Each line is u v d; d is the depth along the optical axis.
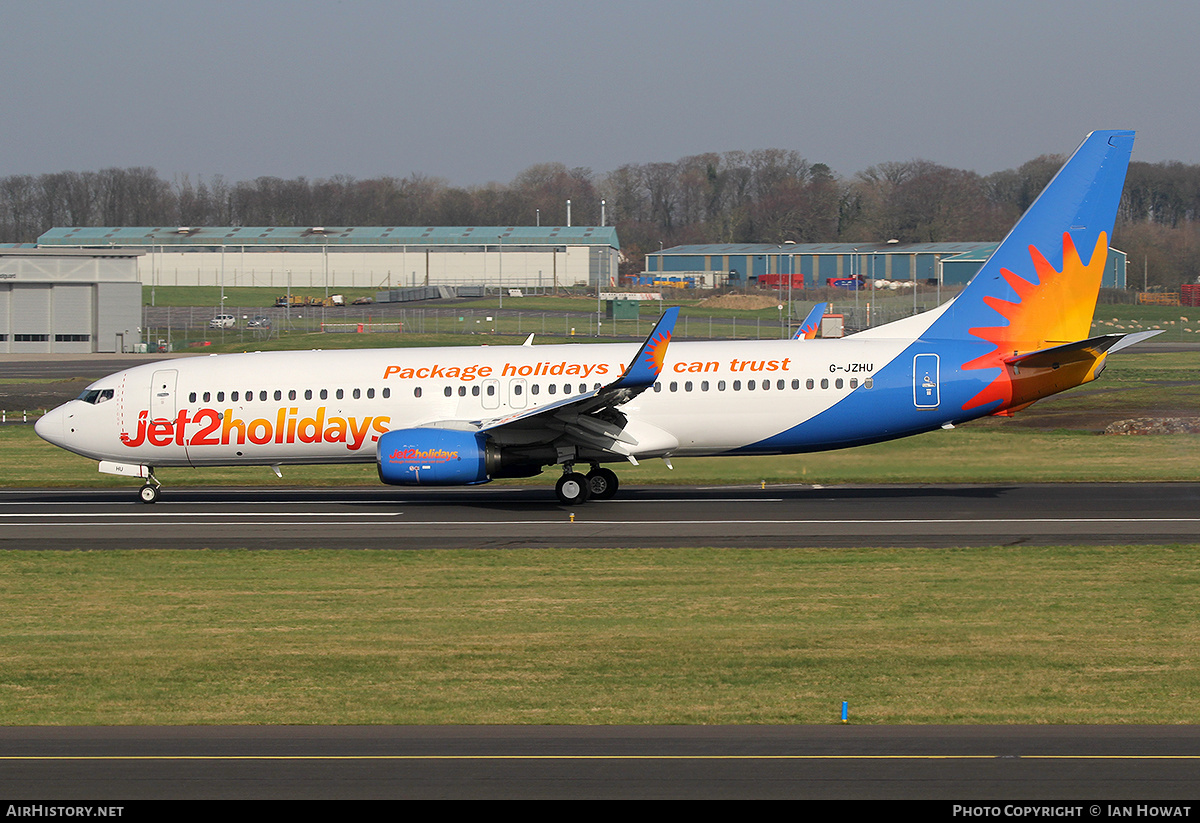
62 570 94.88
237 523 120.06
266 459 138.25
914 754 48.84
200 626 75.31
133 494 148.62
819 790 44.59
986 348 131.75
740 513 122.56
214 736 52.47
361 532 113.25
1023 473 153.12
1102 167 130.38
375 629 73.94
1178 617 74.56
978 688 59.50
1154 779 45.69
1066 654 66.06
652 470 157.25
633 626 73.94
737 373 131.88
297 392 136.12
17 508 134.12
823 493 138.38
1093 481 146.50
